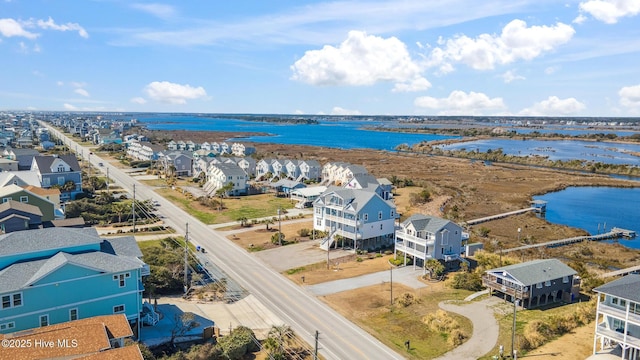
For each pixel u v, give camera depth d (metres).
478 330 44.22
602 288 37.81
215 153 172.00
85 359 28.00
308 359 38.47
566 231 89.31
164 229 79.50
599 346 40.50
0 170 107.62
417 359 38.81
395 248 65.25
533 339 41.16
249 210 97.00
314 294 53.00
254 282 56.22
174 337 40.75
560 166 187.00
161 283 51.47
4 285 35.53
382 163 186.50
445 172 164.88
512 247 76.62
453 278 56.25
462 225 87.62
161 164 152.00
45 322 37.50
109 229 78.19
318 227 77.81
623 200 122.12
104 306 40.03
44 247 40.03
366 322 46.09
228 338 39.41
